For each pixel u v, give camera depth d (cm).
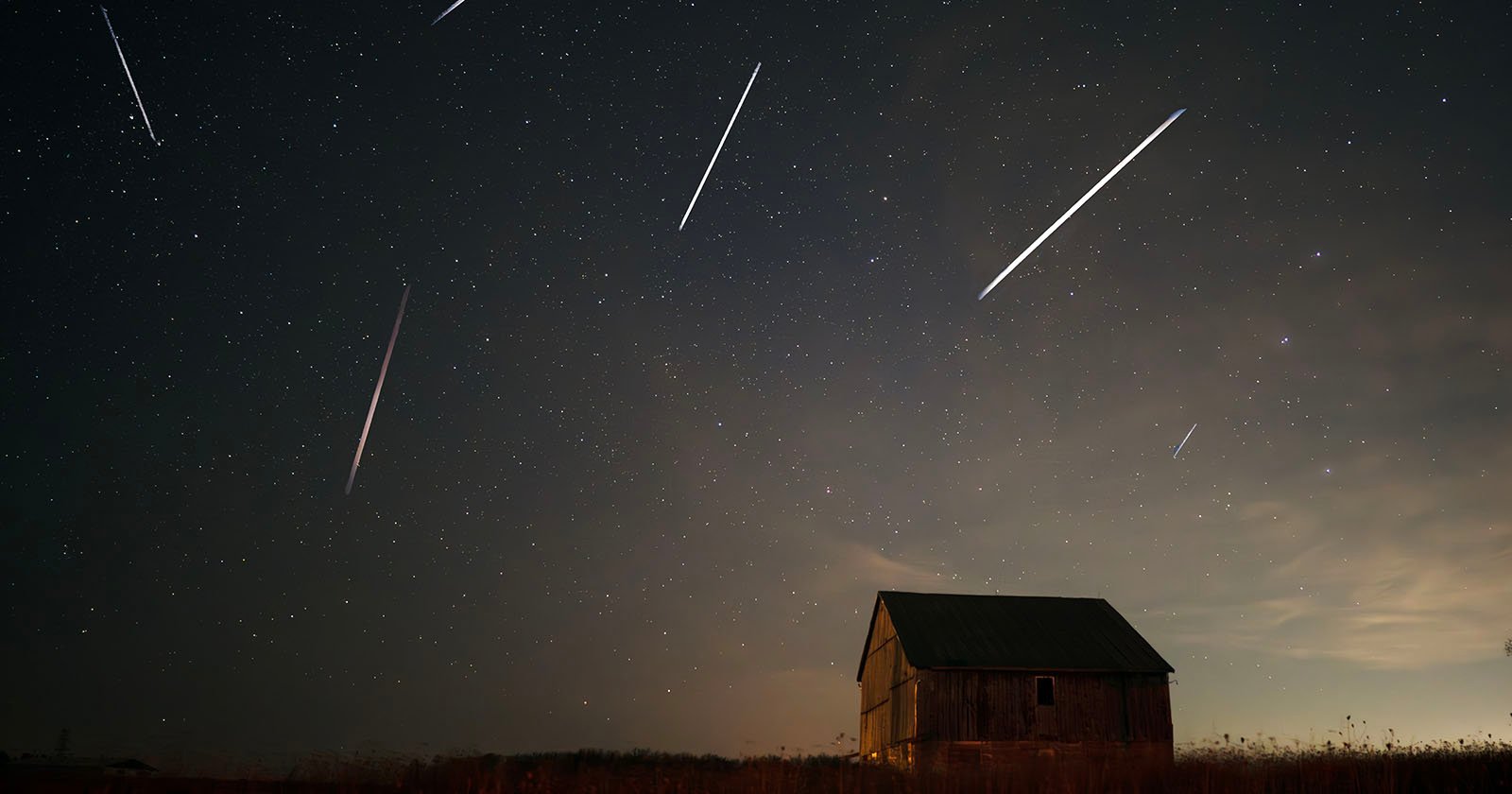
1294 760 1842
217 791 1689
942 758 2911
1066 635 3306
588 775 1991
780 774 1884
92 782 1741
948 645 3178
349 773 1850
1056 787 1739
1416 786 1555
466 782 1750
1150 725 3067
